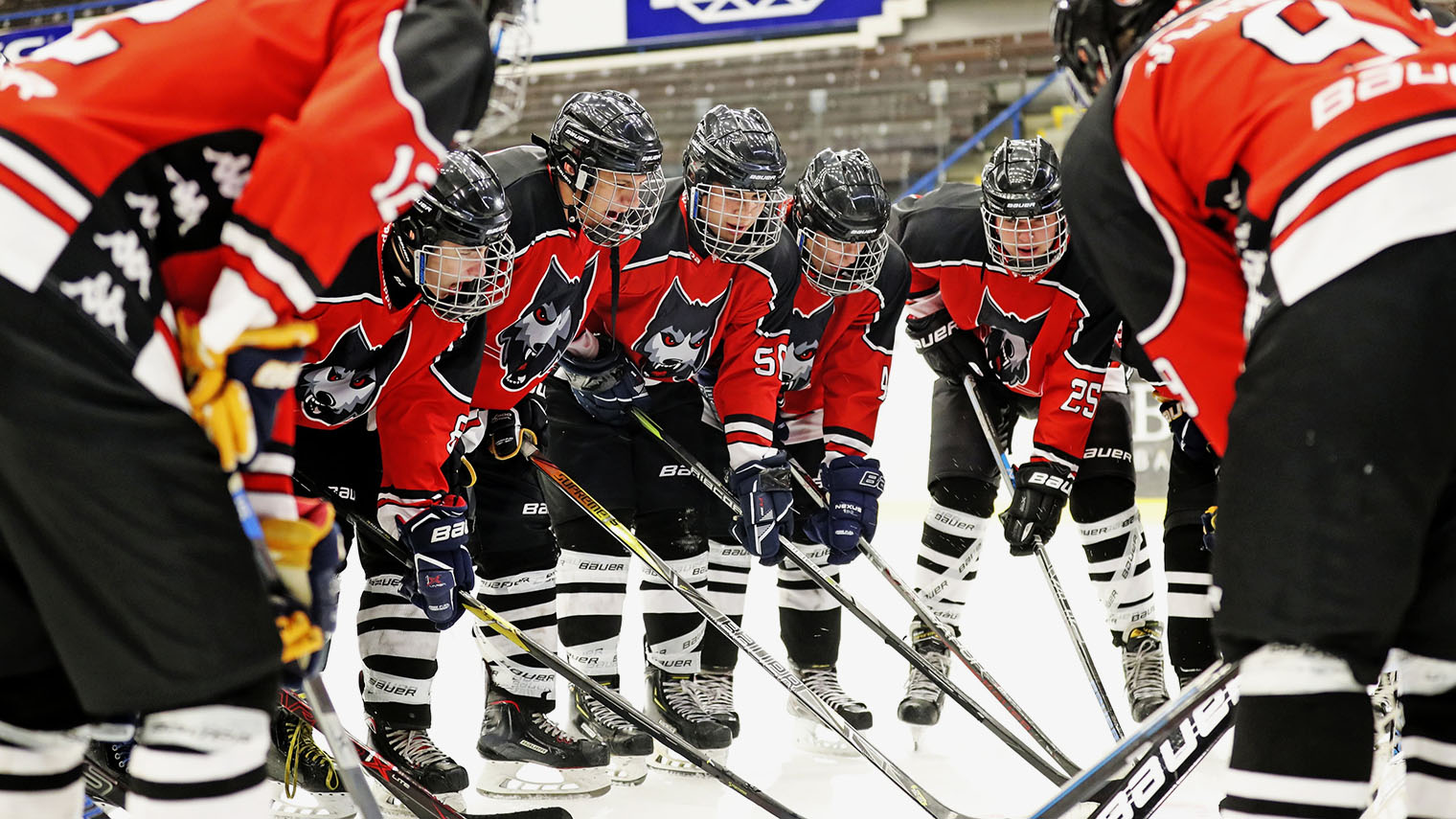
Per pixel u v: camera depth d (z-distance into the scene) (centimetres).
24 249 106
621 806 235
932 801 213
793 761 268
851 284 254
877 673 345
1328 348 108
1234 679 155
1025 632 394
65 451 105
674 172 267
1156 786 153
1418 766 125
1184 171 127
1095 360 271
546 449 255
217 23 117
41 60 115
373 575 226
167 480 108
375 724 225
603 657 266
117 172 111
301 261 111
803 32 896
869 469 273
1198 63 126
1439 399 108
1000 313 281
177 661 108
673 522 274
